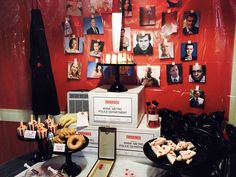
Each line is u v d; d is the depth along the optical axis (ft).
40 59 4.95
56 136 4.06
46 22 5.25
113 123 4.37
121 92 4.29
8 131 5.97
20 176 4.03
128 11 4.86
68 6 5.11
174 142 3.99
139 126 4.35
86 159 4.52
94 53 5.16
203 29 4.64
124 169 4.15
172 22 4.74
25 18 5.36
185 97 4.92
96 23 5.04
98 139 4.42
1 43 5.58
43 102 5.11
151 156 3.63
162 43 4.83
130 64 4.36
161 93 5.00
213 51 4.66
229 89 4.69
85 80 5.30
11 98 5.79
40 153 4.66
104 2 4.94
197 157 3.57
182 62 4.82
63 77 5.40
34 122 4.45
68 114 4.83
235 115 4.71
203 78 4.77
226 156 3.49
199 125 4.22
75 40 5.19
